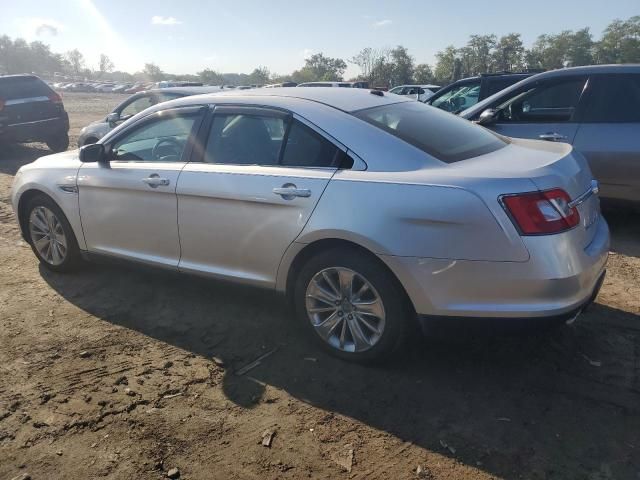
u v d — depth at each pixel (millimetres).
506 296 2840
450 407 2941
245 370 3352
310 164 3389
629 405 2918
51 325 3971
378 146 3227
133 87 80000
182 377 3287
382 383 3172
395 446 2666
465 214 2830
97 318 4074
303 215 3281
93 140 9758
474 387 3113
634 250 5355
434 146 3291
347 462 2570
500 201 2789
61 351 3604
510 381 3164
